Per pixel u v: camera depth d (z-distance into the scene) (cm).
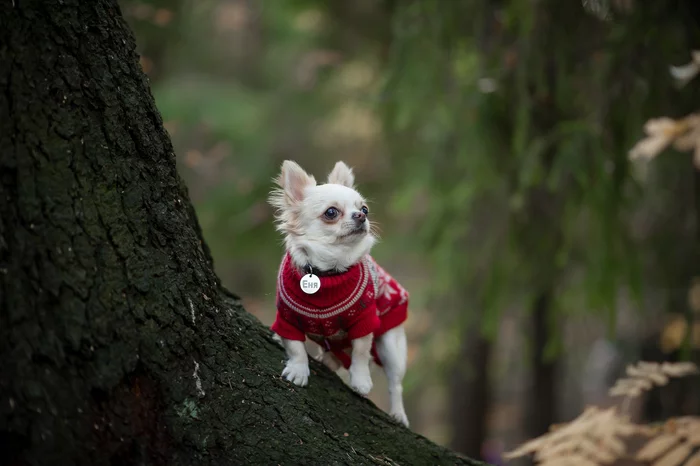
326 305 278
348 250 292
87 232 200
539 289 536
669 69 411
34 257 189
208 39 883
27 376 183
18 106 191
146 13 570
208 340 227
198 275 229
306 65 763
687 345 525
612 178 435
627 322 904
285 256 304
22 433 182
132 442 197
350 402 270
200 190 743
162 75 794
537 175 450
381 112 590
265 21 852
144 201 216
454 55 489
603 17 430
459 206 530
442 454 267
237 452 215
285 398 239
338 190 307
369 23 702
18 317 184
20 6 194
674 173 534
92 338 194
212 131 765
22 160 190
